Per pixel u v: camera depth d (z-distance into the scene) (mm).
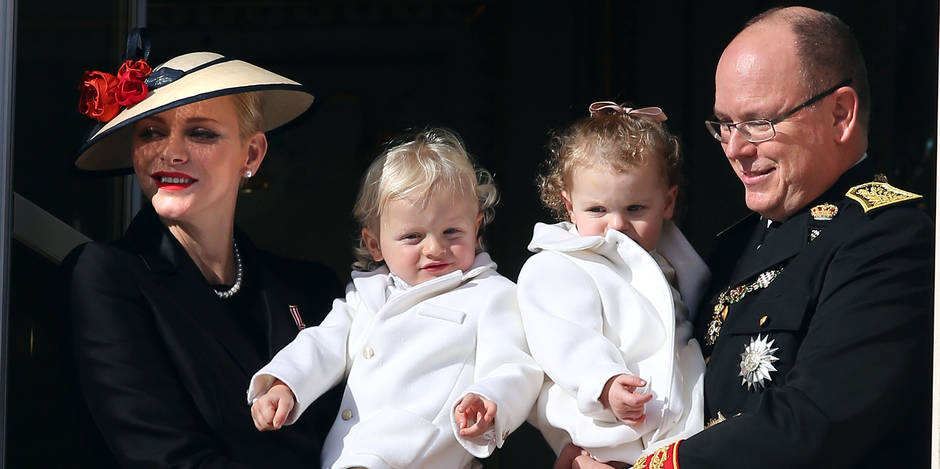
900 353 8781
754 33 10125
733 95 10039
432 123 28234
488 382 9883
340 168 28156
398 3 28203
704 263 11117
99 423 9656
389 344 10438
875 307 8891
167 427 9562
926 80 20828
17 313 10898
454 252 10836
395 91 28438
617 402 9492
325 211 27969
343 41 28344
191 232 10773
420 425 9961
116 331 9742
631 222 10773
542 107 27109
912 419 9219
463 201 10867
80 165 11156
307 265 11945
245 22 28344
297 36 28469
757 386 9344
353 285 11383
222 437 9898
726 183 24234
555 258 10789
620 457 9852
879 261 9062
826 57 9844
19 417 10688
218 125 10516
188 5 28188
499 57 27875
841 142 9945
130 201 13797
